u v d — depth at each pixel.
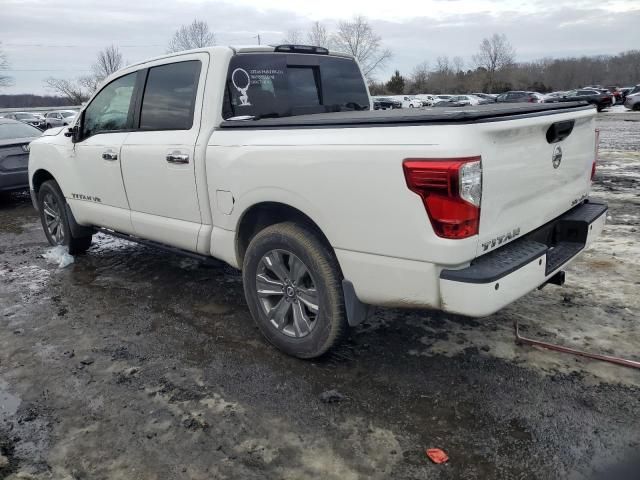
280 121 3.22
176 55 3.98
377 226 2.71
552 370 3.18
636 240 5.57
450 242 2.50
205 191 3.69
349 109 4.69
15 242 6.75
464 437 2.64
